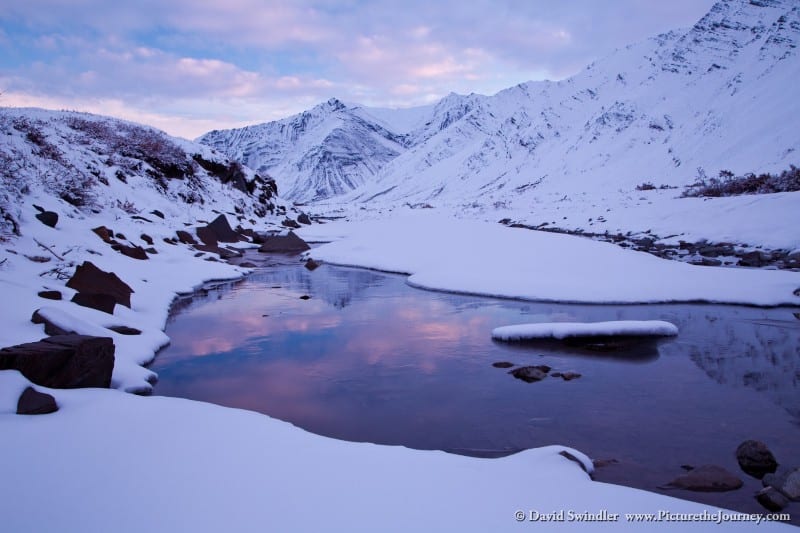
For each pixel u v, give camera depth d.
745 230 22.39
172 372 8.45
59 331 7.72
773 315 12.34
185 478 3.93
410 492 3.81
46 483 3.80
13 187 15.01
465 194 112.56
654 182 61.69
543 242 19.73
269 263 22.91
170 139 37.34
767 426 6.30
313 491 3.78
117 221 20.59
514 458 4.71
